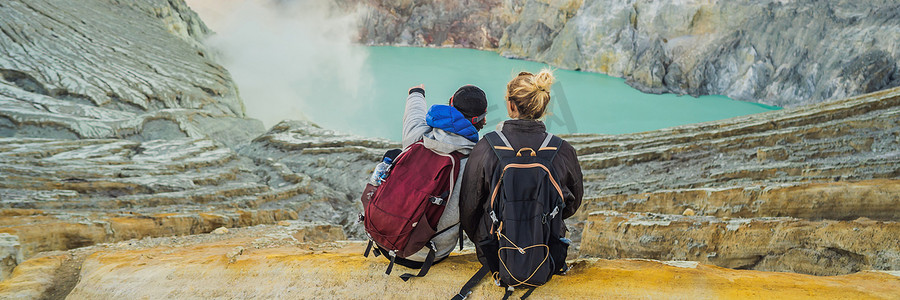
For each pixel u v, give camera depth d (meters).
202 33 24.94
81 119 11.45
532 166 1.99
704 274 2.39
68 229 4.66
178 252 3.61
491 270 2.26
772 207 5.58
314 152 11.78
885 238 3.78
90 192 7.22
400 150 2.42
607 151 9.75
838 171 6.76
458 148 2.19
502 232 2.03
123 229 5.07
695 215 5.88
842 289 2.16
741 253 4.42
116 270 3.06
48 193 6.60
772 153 7.84
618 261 2.67
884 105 8.37
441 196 2.18
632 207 6.85
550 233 2.14
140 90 13.86
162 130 12.49
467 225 2.26
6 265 3.61
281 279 2.72
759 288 2.23
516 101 2.13
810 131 8.13
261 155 12.34
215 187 8.50
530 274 2.04
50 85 12.76
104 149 9.88
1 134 10.59
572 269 2.59
